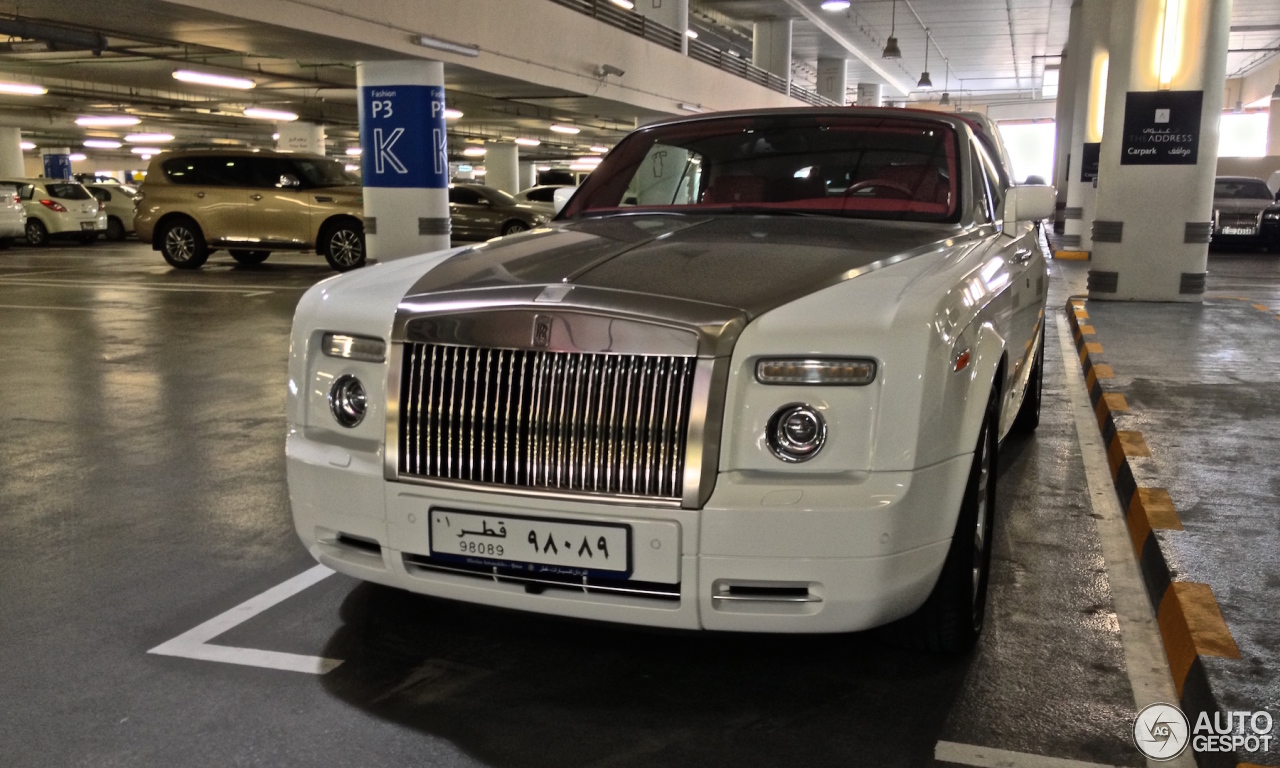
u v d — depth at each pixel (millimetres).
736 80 27781
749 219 3578
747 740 2584
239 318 10969
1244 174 28797
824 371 2477
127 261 19516
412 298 2777
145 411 6441
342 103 28609
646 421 2504
